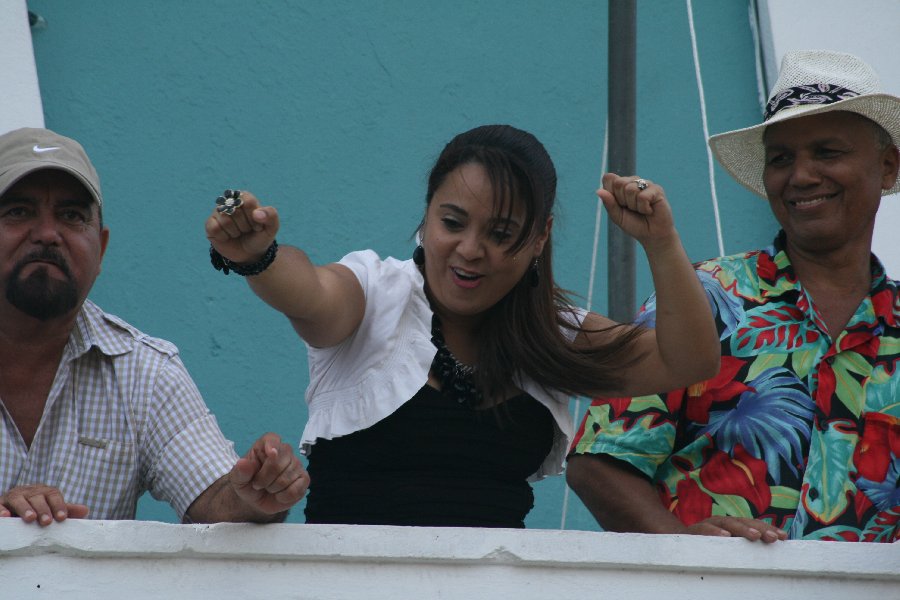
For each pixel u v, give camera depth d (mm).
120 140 11461
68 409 8000
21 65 10977
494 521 7457
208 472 7898
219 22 11984
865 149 8781
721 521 7461
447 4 12797
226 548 6625
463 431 7500
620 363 7734
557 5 13156
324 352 7637
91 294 11070
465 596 6812
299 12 12273
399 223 12164
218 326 11445
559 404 7789
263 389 11461
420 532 6785
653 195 7105
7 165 8023
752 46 13523
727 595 7105
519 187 7406
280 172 11898
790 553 7172
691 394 8406
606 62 13195
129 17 11703
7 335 7973
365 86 12336
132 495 8031
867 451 8195
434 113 12523
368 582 6742
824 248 8750
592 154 12906
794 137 8820
